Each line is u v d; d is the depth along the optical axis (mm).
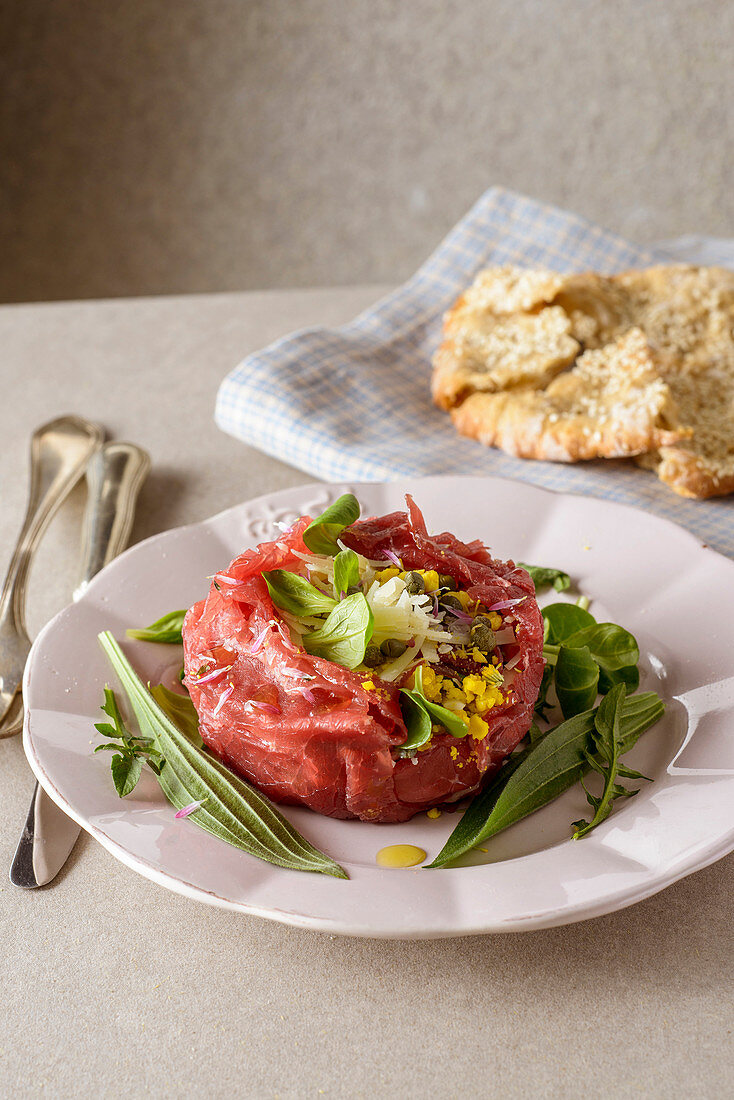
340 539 1003
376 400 1635
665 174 3660
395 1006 770
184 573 1199
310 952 814
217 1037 754
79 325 2088
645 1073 715
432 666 908
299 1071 729
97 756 920
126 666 1022
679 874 766
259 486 1537
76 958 816
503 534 1270
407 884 779
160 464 1602
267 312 2111
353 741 874
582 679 997
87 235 3816
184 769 891
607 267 1933
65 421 1654
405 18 3467
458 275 1941
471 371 1588
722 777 890
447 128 3658
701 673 1039
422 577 957
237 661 928
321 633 899
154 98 3590
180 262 3881
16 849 917
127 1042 752
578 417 1467
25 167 3699
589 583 1190
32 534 1377
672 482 1360
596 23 3430
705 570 1152
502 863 813
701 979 777
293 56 3531
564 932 819
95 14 3445
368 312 1856
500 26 3467
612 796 886
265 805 865
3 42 3494
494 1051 735
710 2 3342
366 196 3791
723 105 3508
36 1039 756
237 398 1599
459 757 891
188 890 763
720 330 1640
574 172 3699
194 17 3457
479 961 800
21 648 1160
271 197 3779
